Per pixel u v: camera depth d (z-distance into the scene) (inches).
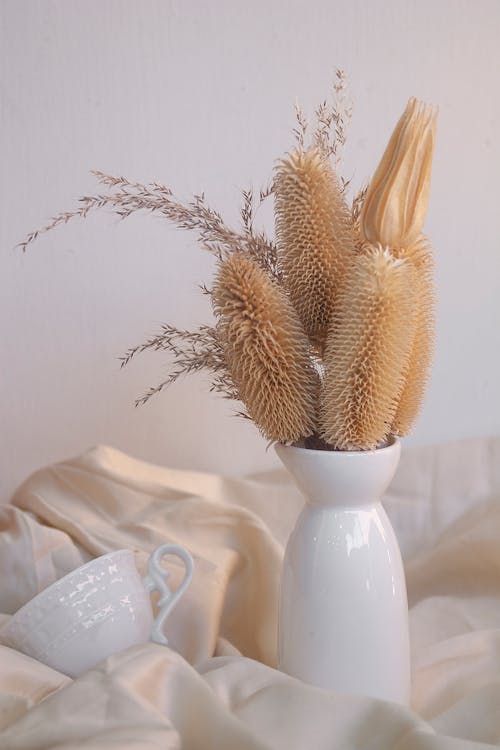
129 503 51.5
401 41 56.5
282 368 38.9
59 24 54.7
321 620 40.4
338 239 39.2
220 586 47.3
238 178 56.7
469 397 60.2
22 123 55.2
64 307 57.2
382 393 38.3
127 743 34.6
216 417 58.7
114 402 58.2
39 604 40.6
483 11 56.7
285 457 40.8
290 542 41.6
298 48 56.0
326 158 41.3
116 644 40.8
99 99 55.5
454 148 57.7
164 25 55.2
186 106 55.9
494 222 58.7
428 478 55.3
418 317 39.5
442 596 51.3
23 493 52.5
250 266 38.7
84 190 56.1
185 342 57.8
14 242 56.4
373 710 36.2
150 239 56.9
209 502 50.2
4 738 35.6
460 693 42.8
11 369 57.5
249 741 34.7
